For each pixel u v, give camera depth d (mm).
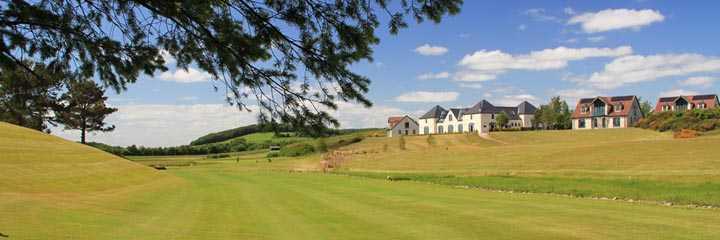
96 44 6434
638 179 21391
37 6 5828
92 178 20625
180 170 42844
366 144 67375
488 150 45125
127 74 6859
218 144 88500
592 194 17938
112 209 13477
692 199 15156
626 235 10039
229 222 12078
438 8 5484
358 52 5953
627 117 73188
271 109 6441
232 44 5922
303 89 6281
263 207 15320
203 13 5793
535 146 45625
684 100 75812
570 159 33156
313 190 21641
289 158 58906
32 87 7129
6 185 14852
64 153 24125
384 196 18703
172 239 9516
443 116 97188
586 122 77875
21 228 9312
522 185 21625
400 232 10812
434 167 36531
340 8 5613
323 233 10742
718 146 31234
